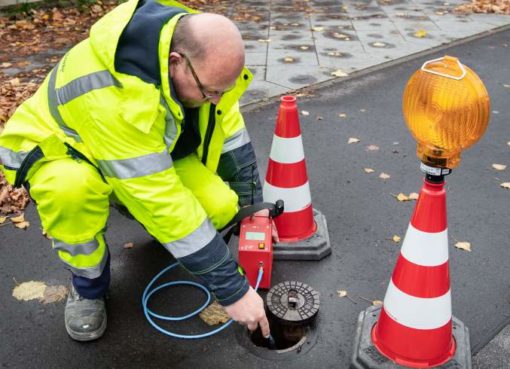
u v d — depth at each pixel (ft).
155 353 7.36
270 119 14.51
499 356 7.27
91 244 6.95
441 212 6.23
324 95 16.16
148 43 5.78
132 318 7.91
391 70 18.19
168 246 6.23
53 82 6.63
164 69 5.70
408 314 6.59
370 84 17.02
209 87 5.85
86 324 7.40
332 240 9.61
